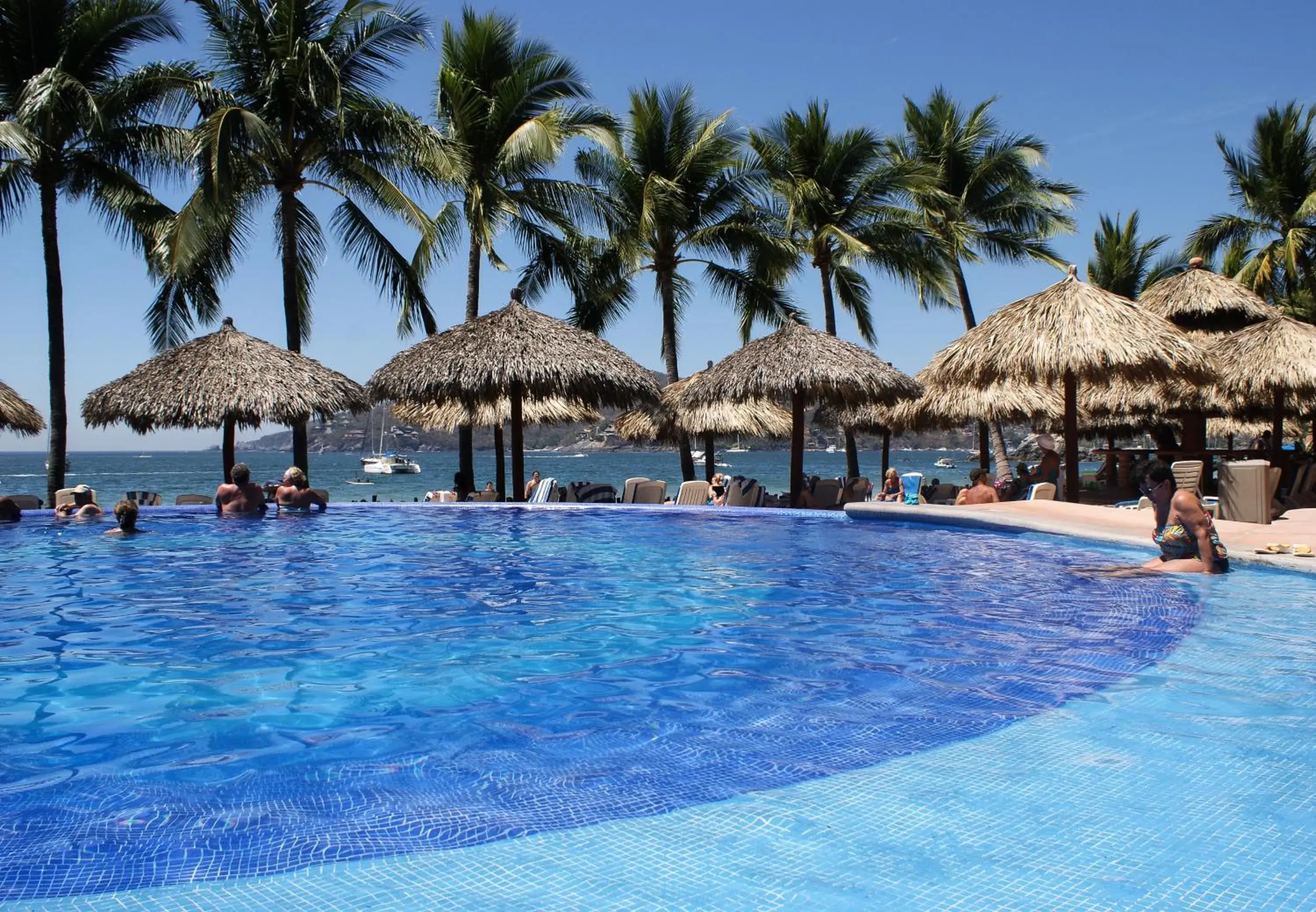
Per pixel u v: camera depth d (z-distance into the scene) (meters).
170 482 75.62
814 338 16.94
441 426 21.42
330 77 17.42
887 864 2.42
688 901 2.22
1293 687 4.27
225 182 16.08
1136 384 17.59
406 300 19.94
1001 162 24.78
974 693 4.22
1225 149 28.50
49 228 16.66
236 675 4.73
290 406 15.80
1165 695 4.13
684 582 7.80
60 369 16.89
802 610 6.48
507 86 20.02
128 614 6.38
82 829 2.73
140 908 2.21
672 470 122.94
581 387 16.33
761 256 22.03
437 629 5.89
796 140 23.56
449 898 2.25
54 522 12.71
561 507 15.45
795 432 16.92
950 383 14.71
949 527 11.95
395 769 3.29
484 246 20.36
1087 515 11.73
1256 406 19.31
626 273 22.95
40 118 15.71
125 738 3.70
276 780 3.18
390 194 19.14
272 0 18.02
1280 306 30.20
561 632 5.79
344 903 2.23
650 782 3.10
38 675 4.76
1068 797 2.88
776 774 3.15
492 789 3.05
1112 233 32.88
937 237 23.27
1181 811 2.76
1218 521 11.02
